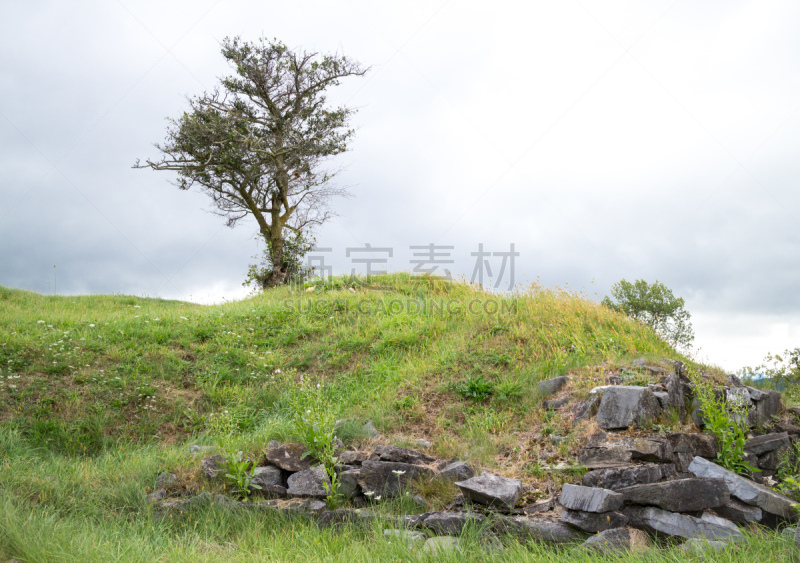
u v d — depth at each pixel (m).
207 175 23.05
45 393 8.82
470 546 4.68
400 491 5.87
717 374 8.53
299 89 23.88
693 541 4.80
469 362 9.45
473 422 7.62
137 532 5.11
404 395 8.63
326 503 5.80
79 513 5.45
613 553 4.59
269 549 4.72
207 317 13.71
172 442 8.30
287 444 6.76
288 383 10.25
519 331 10.30
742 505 5.42
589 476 5.66
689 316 21.36
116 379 9.43
